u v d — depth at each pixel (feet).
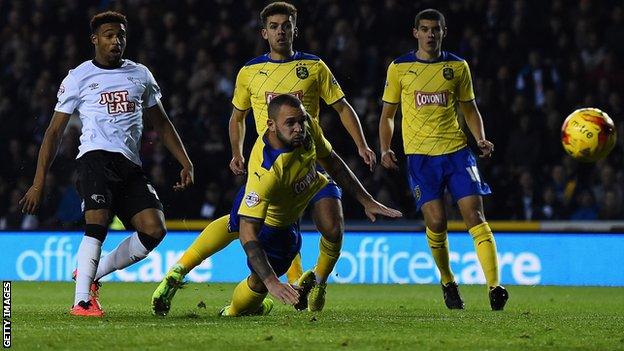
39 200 38.22
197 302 48.98
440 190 45.19
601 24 87.71
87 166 37.65
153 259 70.08
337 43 87.97
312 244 69.10
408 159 45.83
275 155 31.86
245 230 31.73
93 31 38.65
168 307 37.60
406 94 45.68
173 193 80.02
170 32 92.38
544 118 80.48
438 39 45.44
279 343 27.58
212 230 38.32
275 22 40.91
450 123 45.39
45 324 32.94
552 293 59.41
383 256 68.39
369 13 89.04
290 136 31.45
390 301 51.01
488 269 43.65
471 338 29.48
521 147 79.30
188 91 88.28
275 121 31.58
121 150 38.09
